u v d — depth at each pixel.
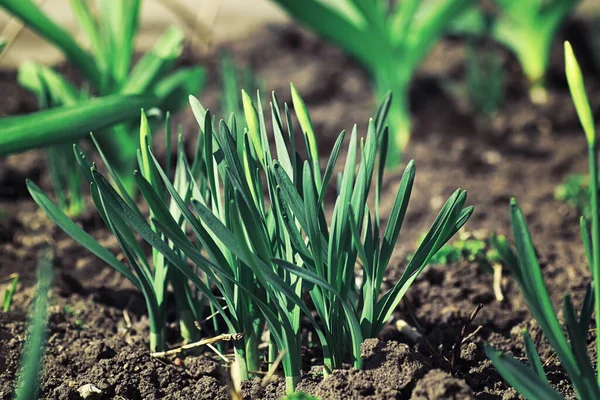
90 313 1.16
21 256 1.26
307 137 1.00
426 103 1.77
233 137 1.00
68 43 1.33
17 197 1.41
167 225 0.99
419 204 1.42
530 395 0.91
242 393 1.03
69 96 1.35
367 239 1.01
